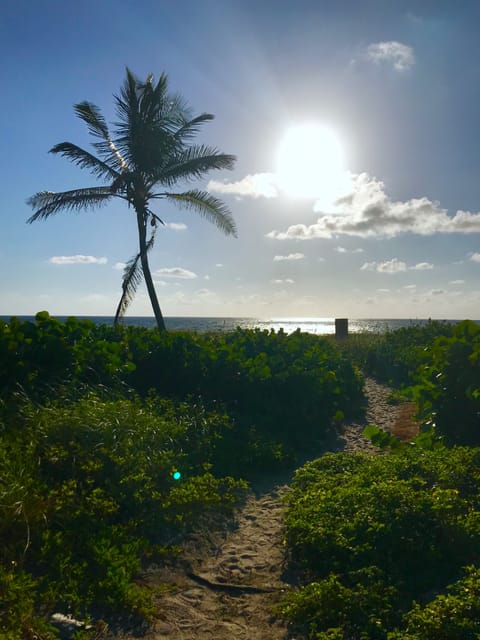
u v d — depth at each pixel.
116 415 7.97
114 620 4.69
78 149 20.33
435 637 4.11
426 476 6.87
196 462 8.37
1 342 8.54
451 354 8.56
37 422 7.21
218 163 21.02
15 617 4.20
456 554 5.35
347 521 5.87
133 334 12.04
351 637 4.44
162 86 20.97
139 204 20.94
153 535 6.25
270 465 9.08
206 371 11.38
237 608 5.04
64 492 5.99
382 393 15.53
